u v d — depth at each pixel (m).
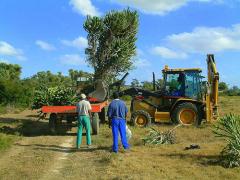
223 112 29.08
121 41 28.44
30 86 37.09
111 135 17.70
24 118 27.05
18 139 17.28
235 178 10.50
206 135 17.72
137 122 21.28
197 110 21.28
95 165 12.28
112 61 28.78
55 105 19.97
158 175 10.75
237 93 62.34
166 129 19.75
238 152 11.83
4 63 50.50
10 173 11.47
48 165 12.46
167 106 21.92
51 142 16.64
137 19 28.77
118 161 12.38
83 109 15.16
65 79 56.38
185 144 15.32
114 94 14.33
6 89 33.78
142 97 22.17
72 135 18.73
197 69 21.91
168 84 22.06
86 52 29.02
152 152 13.78
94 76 29.17
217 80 21.70
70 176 11.13
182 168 11.45
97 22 28.30
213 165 11.82
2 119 25.89
